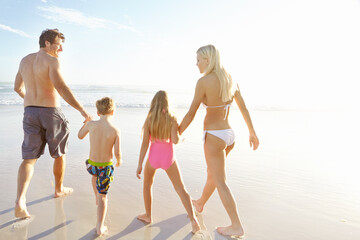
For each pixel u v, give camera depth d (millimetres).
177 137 2672
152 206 3145
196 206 3074
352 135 8195
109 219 2805
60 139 3090
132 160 4949
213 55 2709
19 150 5273
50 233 2459
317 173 4520
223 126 2736
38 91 2939
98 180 2703
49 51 3020
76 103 3039
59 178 3223
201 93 2695
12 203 3025
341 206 3266
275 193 3641
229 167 4785
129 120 9781
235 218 2596
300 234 2617
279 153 5855
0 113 10359
